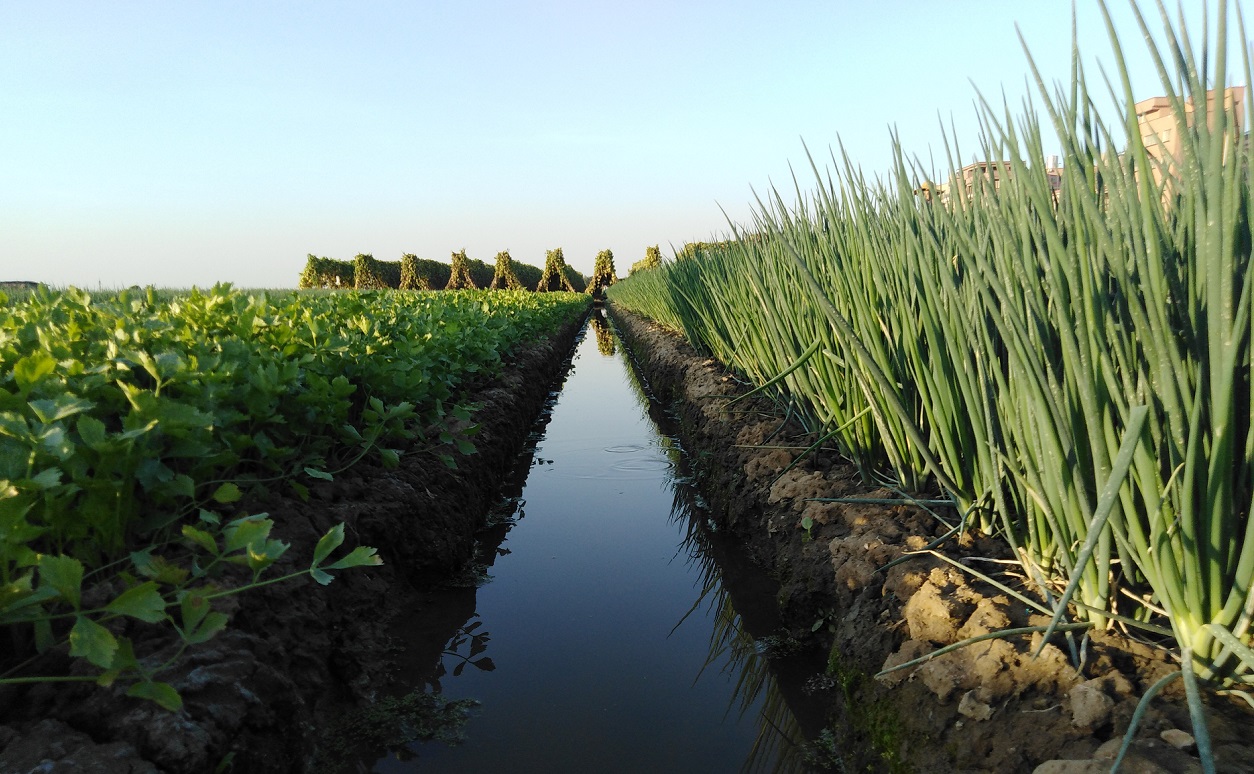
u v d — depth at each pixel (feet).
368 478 10.48
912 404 8.87
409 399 11.79
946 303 7.75
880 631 6.82
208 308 11.89
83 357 8.12
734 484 13.24
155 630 5.89
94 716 4.94
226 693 5.57
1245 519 4.80
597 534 14.43
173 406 6.52
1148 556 5.09
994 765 4.90
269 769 5.83
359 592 8.98
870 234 9.81
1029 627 5.58
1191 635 4.89
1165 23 4.62
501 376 22.39
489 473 15.51
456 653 9.62
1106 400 5.32
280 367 9.59
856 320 9.23
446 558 11.20
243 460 8.71
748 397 16.38
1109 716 4.70
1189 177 4.87
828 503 9.75
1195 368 4.87
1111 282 5.88
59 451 5.52
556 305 56.75
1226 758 4.16
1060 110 5.86
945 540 7.62
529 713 8.15
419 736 7.62
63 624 5.65
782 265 12.98
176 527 7.29
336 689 7.87
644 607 11.09
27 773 4.36
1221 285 4.33
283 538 8.00
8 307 11.39
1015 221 6.46
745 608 10.92
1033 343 5.87
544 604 11.23
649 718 8.08
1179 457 4.81
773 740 7.65
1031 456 6.14
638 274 59.47
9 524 4.86
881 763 5.98
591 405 30.66
